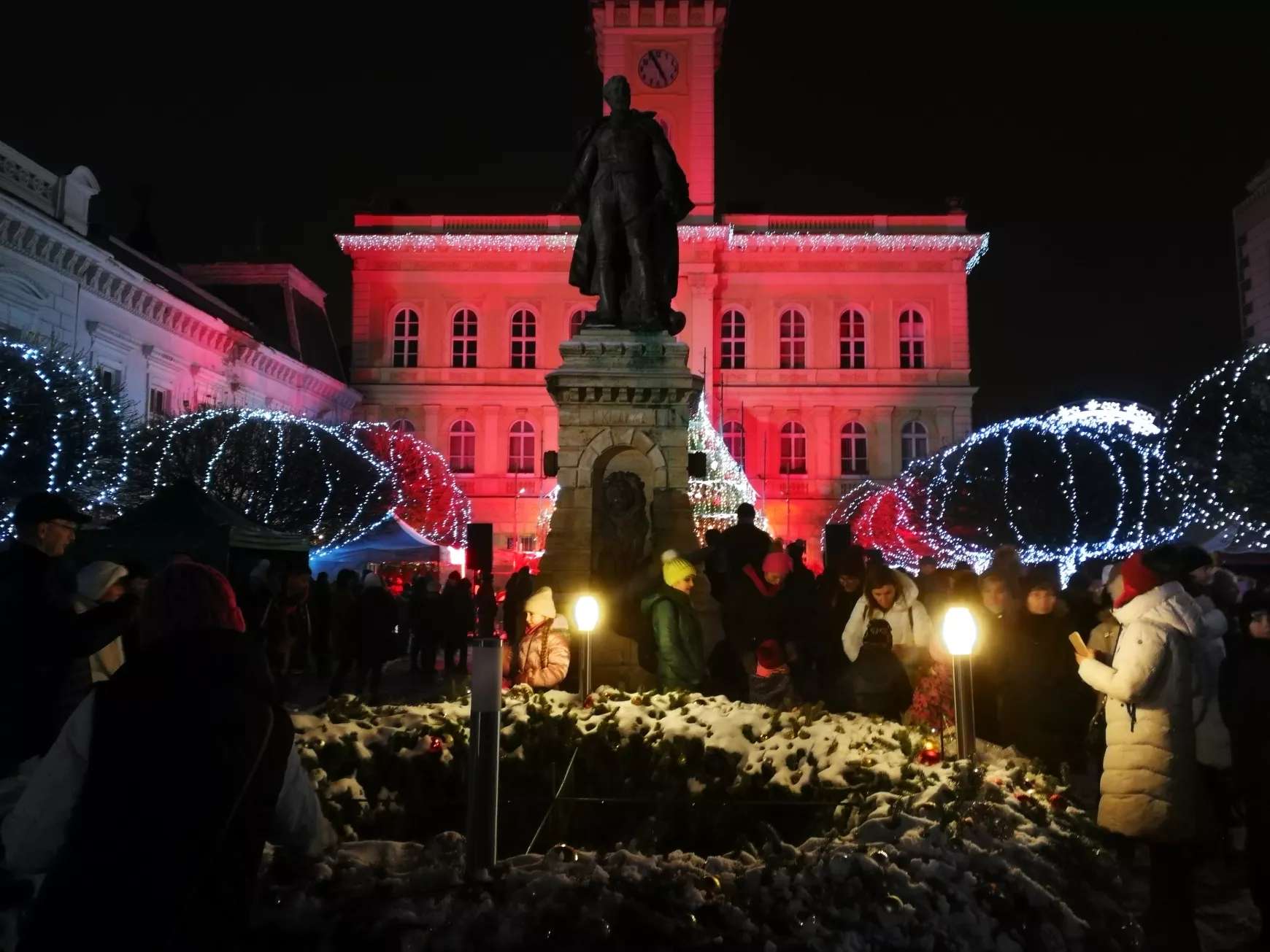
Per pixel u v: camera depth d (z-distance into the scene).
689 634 7.79
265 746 2.88
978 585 7.15
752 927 3.56
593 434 10.99
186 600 2.99
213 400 35.59
